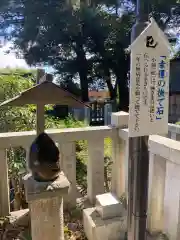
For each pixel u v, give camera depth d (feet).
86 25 32.24
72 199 6.59
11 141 5.74
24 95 3.66
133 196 3.70
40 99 3.75
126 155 6.29
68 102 3.88
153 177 5.15
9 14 32.68
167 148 4.58
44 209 4.37
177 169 4.50
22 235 5.49
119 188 6.79
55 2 30.53
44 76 3.96
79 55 36.04
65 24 30.86
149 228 5.29
